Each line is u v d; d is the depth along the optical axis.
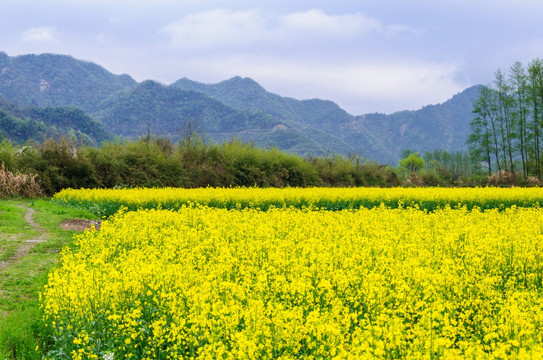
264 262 11.04
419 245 12.21
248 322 6.65
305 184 41.66
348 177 45.41
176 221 16.69
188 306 7.91
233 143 43.47
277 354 6.27
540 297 8.37
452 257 11.55
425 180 51.84
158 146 40.28
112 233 14.03
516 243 11.61
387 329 6.37
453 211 20.11
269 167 41.22
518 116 58.69
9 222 18.52
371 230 14.72
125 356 7.03
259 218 17.48
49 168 32.06
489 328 6.95
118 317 7.20
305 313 7.64
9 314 9.26
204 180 37.56
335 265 10.30
